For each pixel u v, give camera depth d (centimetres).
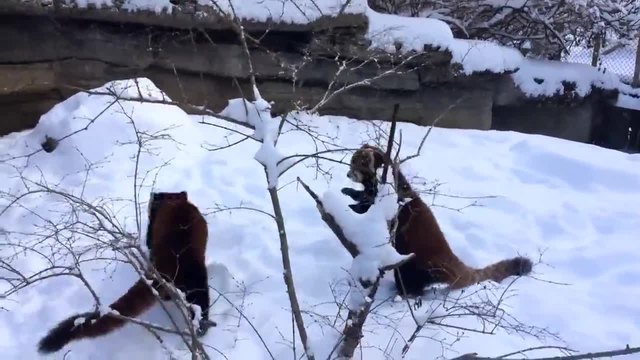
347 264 505
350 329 371
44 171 627
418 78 884
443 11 1070
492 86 980
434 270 465
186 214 441
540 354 415
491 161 738
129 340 418
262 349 418
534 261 536
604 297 485
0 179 613
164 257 426
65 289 465
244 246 525
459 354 409
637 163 728
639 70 1211
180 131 684
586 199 649
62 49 783
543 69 1047
